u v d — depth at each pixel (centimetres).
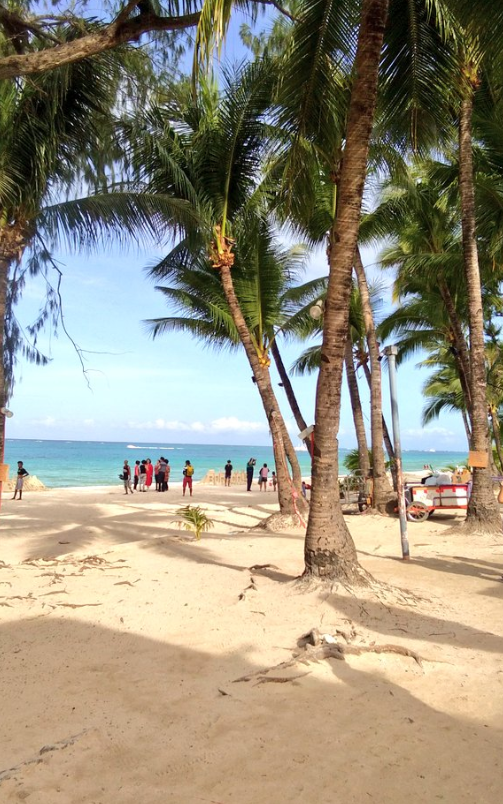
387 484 1511
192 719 326
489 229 1407
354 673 394
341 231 601
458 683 380
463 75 818
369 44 584
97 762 280
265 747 296
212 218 1184
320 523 606
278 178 1248
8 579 695
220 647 444
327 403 609
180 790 258
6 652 440
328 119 727
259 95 1109
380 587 594
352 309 1847
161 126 1123
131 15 759
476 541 1036
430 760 285
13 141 866
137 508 1688
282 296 1534
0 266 937
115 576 709
